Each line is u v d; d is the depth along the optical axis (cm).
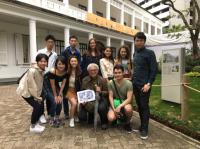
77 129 555
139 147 452
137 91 517
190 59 1778
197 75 1483
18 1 1201
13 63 1490
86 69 612
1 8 1138
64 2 1605
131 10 2925
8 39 1455
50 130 549
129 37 2728
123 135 517
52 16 1454
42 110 549
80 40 2266
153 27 3856
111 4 2402
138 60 509
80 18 1789
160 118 623
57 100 571
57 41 1916
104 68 610
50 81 578
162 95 830
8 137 505
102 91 571
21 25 1534
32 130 534
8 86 1213
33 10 1299
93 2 2334
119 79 554
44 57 532
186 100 589
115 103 559
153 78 494
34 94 520
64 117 653
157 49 2544
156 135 520
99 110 546
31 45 1332
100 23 2070
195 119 616
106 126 557
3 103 826
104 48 633
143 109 506
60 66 564
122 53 624
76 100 573
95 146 457
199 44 2194
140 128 536
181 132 537
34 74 522
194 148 450
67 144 466
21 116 662
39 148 449
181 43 2345
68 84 596
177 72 758
